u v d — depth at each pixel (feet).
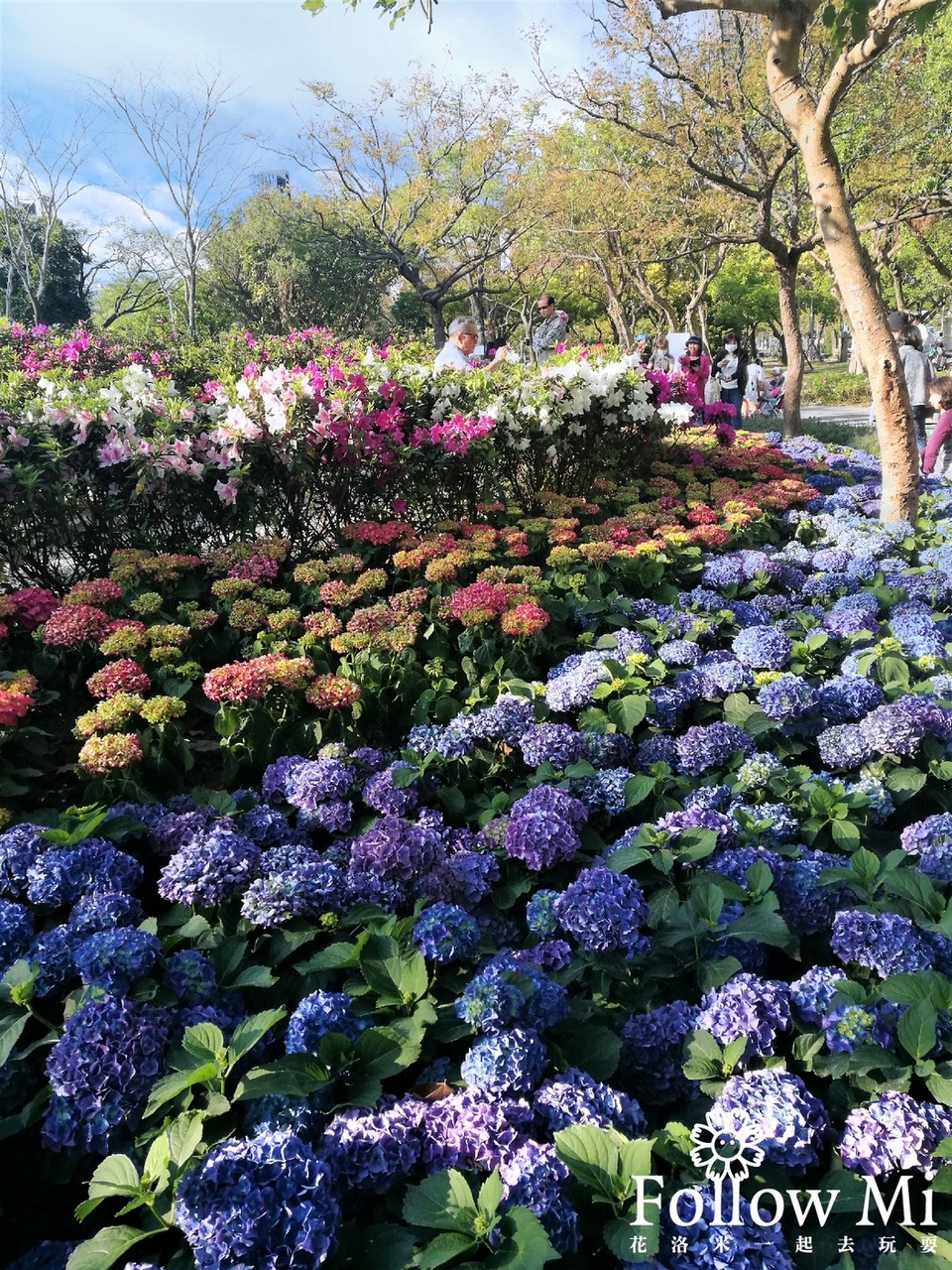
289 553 17.02
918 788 9.55
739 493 22.30
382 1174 5.22
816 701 11.05
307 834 9.20
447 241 74.54
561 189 63.52
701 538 18.48
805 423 49.60
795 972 7.54
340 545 16.66
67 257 94.27
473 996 5.87
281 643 12.29
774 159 38.17
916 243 63.87
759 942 7.10
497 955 6.75
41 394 17.11
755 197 34.73
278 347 39.40
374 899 7.63
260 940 7.19
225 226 87.76
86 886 7.28
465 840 8.82
